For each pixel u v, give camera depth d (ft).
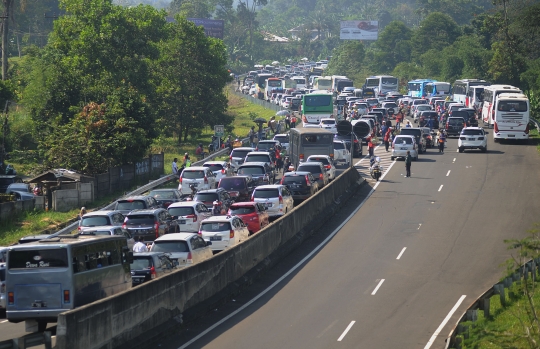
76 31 370.73
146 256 131.64
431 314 122.01
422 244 174.19
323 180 242.78
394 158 321.52
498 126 355.15
